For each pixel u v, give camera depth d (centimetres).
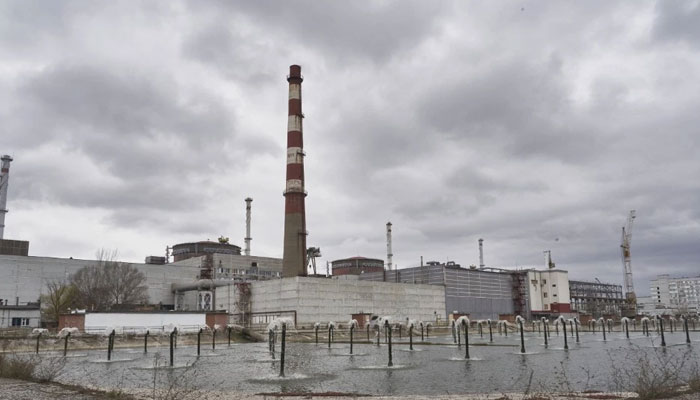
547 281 19475
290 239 13225
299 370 4206
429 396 2536
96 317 8106
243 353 6109
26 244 13988
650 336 9700
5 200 16050
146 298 13838
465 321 5203
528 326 15012
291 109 13850
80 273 12938
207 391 2769
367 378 3678
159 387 3141
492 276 17812
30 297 13050
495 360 4994
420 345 7350
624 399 2244
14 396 2081
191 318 8925
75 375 3875
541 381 3466
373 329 11000
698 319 15962
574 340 8606
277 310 12500
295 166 13562
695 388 2334
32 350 6394
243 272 16762
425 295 14538
